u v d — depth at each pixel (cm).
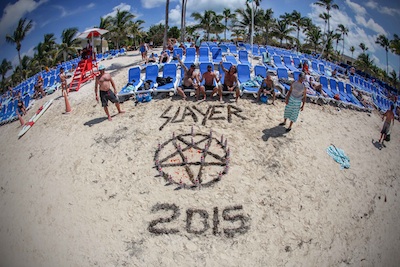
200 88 932
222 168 659
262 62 1619
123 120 877
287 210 577
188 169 654
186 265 475
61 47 2975
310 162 712
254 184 626
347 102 1116
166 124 827
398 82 2370
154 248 501
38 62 3003
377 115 1184
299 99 762
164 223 539
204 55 1513
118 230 534
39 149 842
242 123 831
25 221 591
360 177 708
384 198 666
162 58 1404
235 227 534
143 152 723
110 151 745
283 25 3900
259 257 492
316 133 840
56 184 670
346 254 522
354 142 855
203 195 592
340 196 634
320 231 548
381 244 555
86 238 527
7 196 684
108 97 859
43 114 1111
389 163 808
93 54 1524
